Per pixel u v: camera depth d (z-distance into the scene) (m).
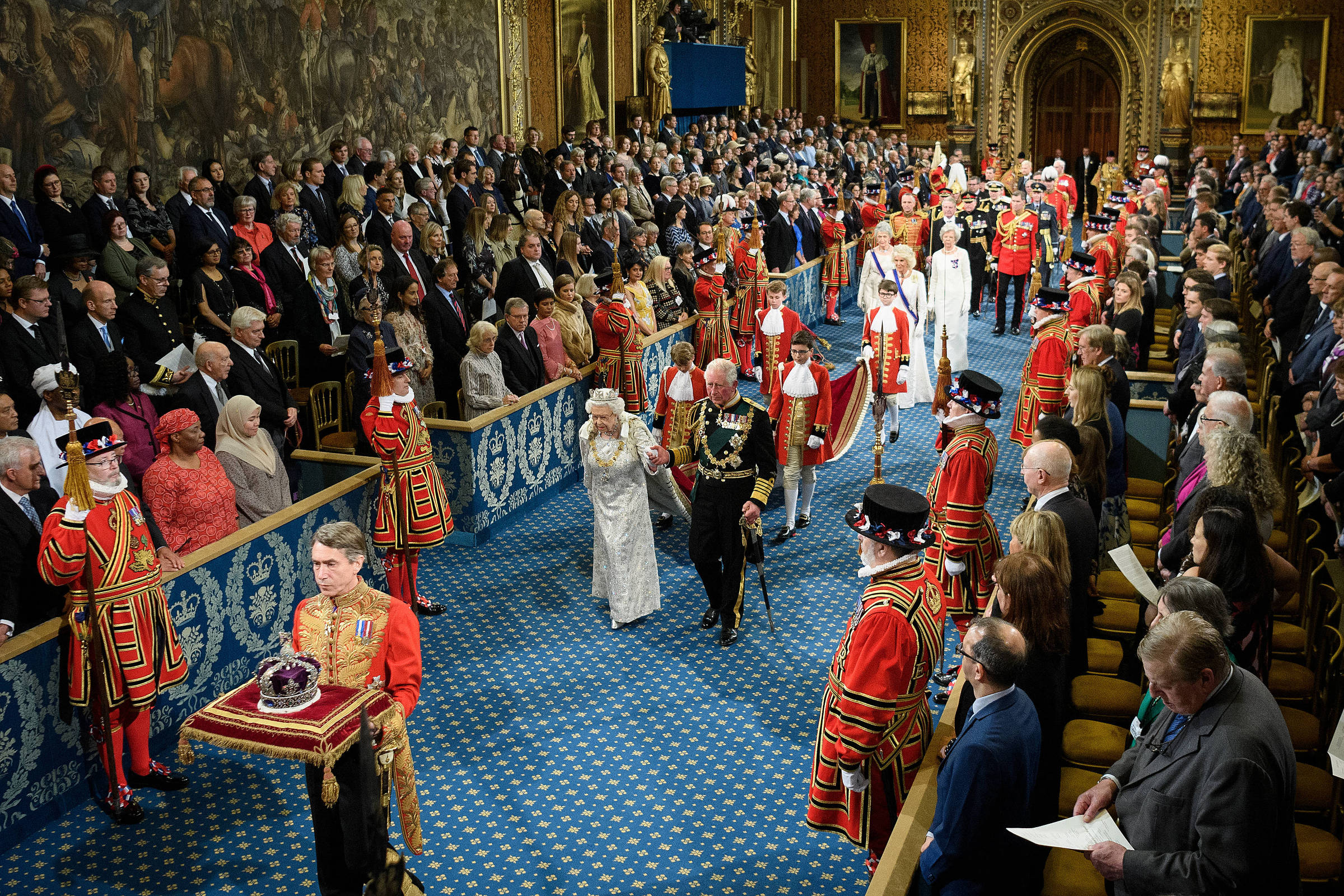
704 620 7.52
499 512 9.11
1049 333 8.70
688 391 8.07
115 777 5.41
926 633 4.31
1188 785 3.45
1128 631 6.16
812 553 8.74
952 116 32.47
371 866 4.22
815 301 16.62
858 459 10.91
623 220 13.99
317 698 4.09
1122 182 27.09
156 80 11.60
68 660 5.36
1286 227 12.34
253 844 5.33
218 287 9.16
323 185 12.69
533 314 10.79
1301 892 3.74
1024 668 4.18
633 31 21.45
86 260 8.66
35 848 5.28
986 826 3.72
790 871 5.15
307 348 9.80
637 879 5.09
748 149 20.98
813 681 6.84
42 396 6.53
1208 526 4.50
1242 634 4.47
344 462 7.73
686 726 6.36
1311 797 4.58
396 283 9.19
